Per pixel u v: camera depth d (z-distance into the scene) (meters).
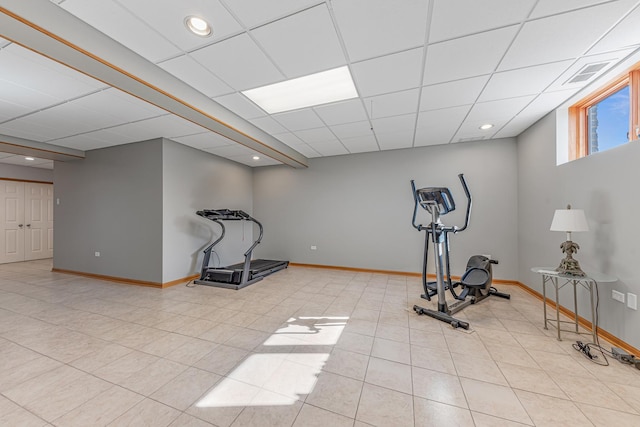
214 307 3.41
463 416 1.58
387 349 2.36
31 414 1.58
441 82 2.62
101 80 2.16
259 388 1.83
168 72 2.41
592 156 2.67
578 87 2.72
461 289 4.28
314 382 1.90
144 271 4.41
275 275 5.20
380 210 5.37
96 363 2.12
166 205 4.34
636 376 1.94
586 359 2.18
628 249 2.24
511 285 4.43
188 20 1.77
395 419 1.56
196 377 1.95
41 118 3.36
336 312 3.25
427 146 5.00
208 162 5.25
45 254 7.03
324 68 2.37
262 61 2.25
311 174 6.00
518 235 4.42
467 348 2.37
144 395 1.75
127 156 4.56
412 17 1.76
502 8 1.68
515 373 2.00
